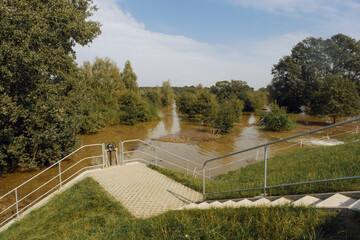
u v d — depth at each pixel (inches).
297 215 109.2
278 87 1769.2
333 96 1293.1
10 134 515.2
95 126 1101.7
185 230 118.1
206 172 525.0
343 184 156.4
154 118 1669.5
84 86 718.5
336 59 1590.8
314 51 1648.6
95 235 153.9
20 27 436.5
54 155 602.9
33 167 581.6
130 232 139.9
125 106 1520.7
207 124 1424.7
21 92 508.4
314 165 277.4
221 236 105.9
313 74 1578.5
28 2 470.9
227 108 1103.6
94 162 626.5
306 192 166.6
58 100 574.6
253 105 2223.2
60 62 532.1
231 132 1141.1
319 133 1006.4
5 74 428.8
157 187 273.4
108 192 256.5
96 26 655.1
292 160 376.5
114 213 205.0
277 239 94.0
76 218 207.2
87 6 696.4
